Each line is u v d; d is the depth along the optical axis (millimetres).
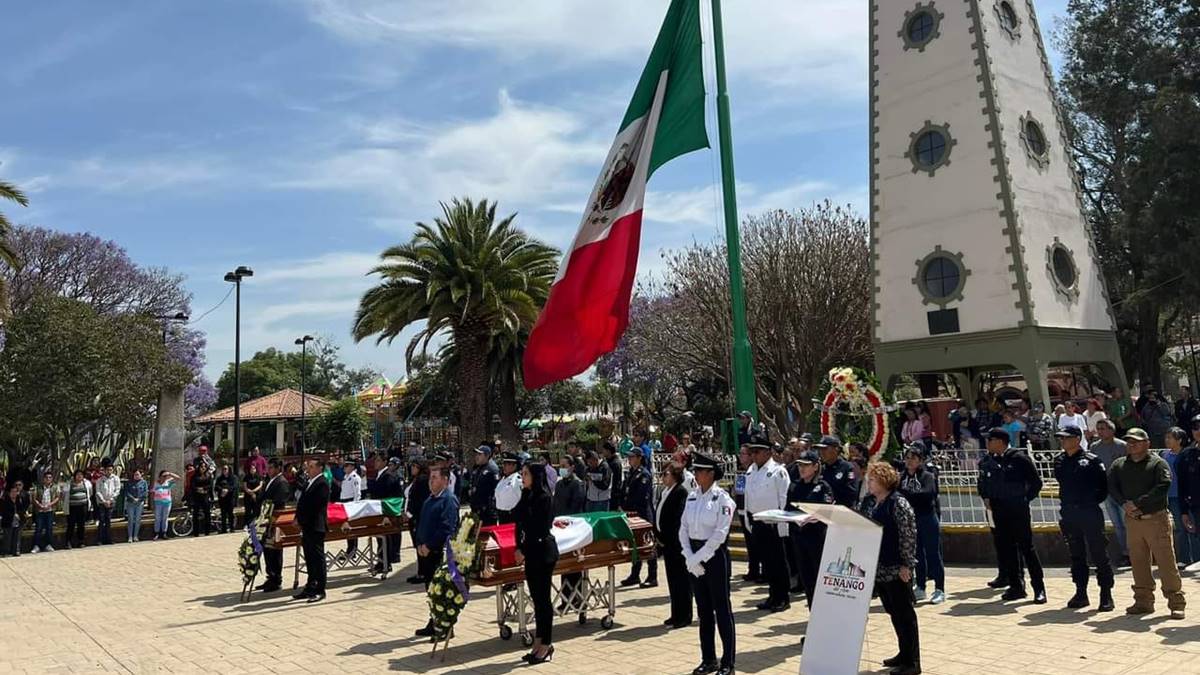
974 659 7488
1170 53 28859
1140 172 27031
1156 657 7238
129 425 26859
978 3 21547
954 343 21016
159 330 30812
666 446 22562
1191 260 25562
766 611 10156
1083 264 22141
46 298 25719
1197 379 40219
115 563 18109
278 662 8766
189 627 10844
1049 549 12398
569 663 8203
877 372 22344
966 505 13953
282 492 13148
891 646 8219
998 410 18594
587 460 14398
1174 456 11602
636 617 10281
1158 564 8758
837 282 29594
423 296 30297
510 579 9031
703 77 12984
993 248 20594
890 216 22578
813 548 9250
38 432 24766
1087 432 17109
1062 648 7699
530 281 31578
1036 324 19922
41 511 21062
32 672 8852
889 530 7227
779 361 30703
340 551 15828
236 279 29219
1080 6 32000
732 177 13234
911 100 22500
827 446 9898
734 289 13172
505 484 12703
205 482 23953
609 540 9758
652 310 36688
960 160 21406
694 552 7480
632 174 13289
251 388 85375
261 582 14539
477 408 30906
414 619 10773
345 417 50844
